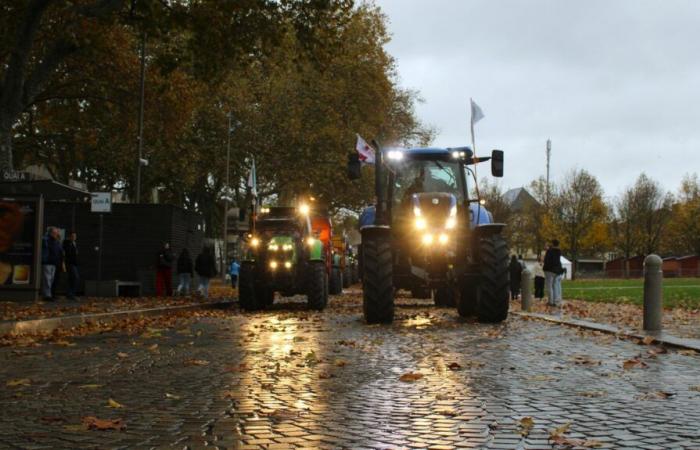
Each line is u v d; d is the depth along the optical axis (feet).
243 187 166.30
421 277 47.34
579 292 105.70
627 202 279.69
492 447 14.39
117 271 91.66
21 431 15.93
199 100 104.22
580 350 31.19
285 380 23.08
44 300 65.72
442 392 20.75
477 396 20.11
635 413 17.75
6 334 38.75
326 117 154.51
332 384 22.25
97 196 63.93
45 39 89.40
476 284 48.37
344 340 34.86
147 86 98.43
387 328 42.52
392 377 23.65
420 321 47.37
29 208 59.77
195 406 18.80
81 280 88.38
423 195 48.14
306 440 15.02
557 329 41.81
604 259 323.57
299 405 18.85
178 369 25.84
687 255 304.09
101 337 38.78
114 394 20.70
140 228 92.02
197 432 15.76
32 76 73.56
